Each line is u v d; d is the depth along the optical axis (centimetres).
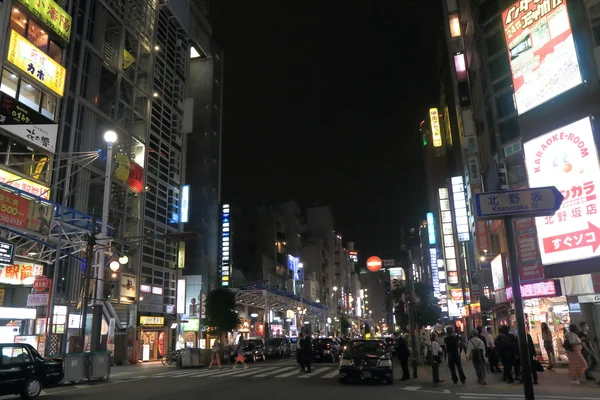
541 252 2192
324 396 1248
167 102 4419
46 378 1323
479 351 1521
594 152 2050
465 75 3981
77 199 2898
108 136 2558
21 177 2486
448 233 5106
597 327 1967
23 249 2503
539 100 2336
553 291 2070
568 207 2111
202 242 5153
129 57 3731
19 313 2383
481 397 1216
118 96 3488
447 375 1889
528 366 533
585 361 1470
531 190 591
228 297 3481
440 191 5266
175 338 3947
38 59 2662
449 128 5372
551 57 2317
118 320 3072
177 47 4772
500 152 2806
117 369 2561
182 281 4066
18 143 2533
